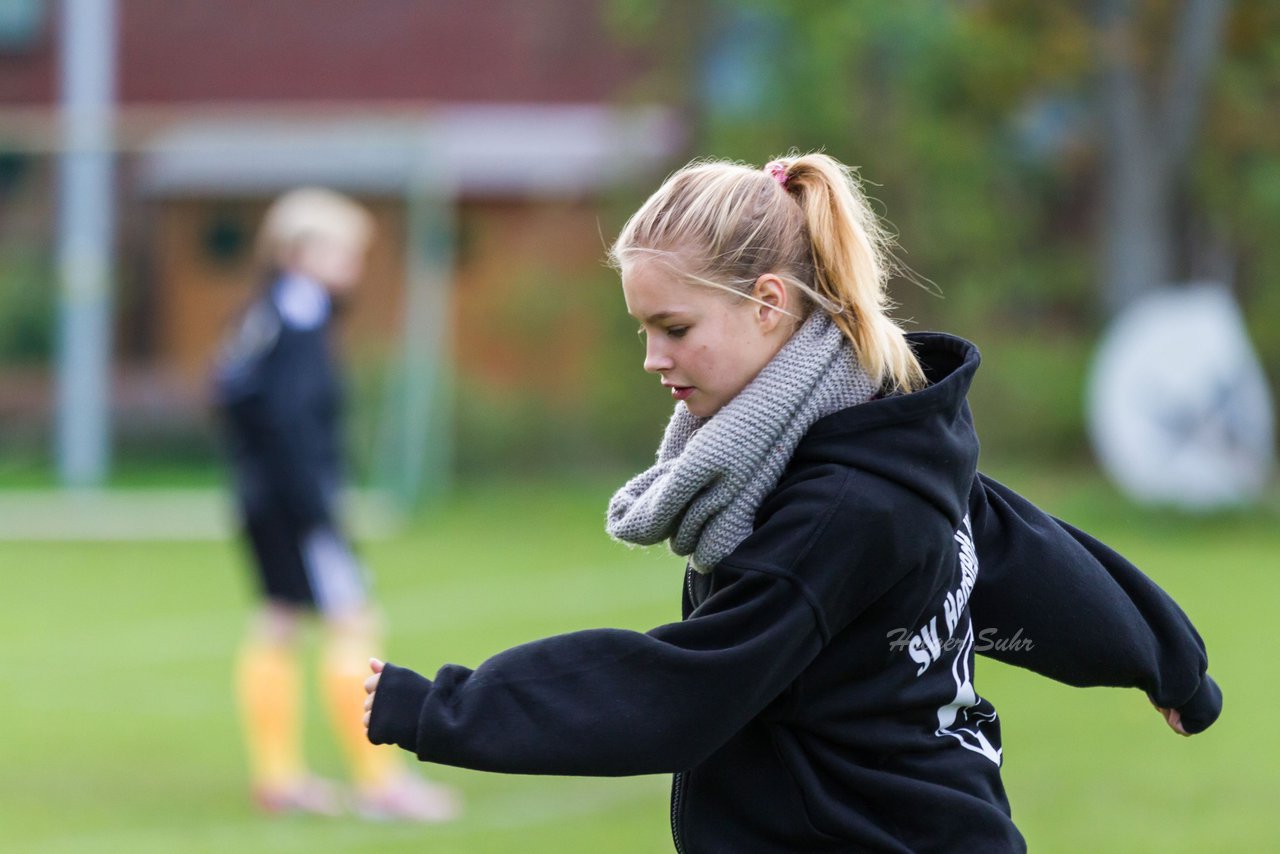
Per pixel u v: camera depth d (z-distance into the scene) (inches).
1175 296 2228.1
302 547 792.3
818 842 322.7
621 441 2185.0
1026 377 2258.9
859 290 320.8
